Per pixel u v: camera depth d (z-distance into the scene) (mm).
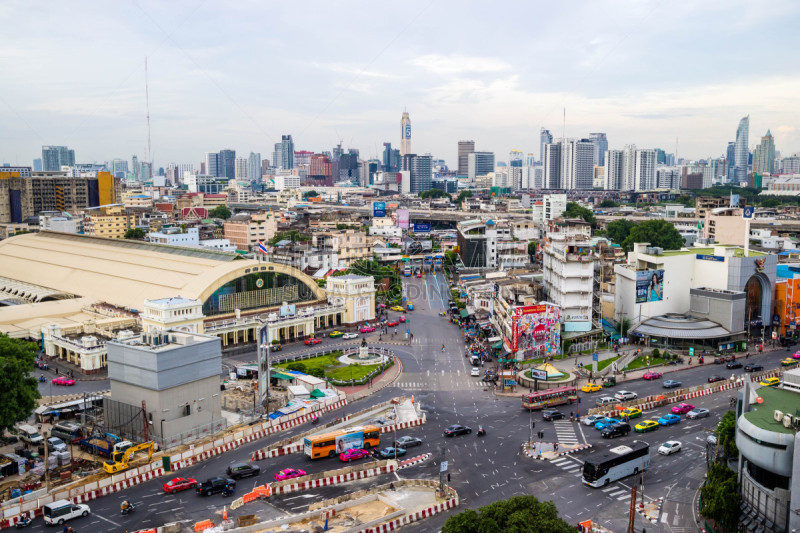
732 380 183875
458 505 114250
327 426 150875
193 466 131500
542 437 146625
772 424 98375
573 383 182375
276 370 191875
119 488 120125
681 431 150625
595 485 120688
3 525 104938
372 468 128125
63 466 129000
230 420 157625
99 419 157875
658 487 121688
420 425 155625
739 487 101750
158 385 141000
